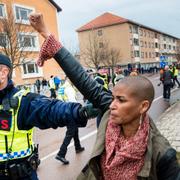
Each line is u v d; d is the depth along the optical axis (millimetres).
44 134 9570
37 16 1973
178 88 23422
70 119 2125
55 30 40062
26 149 2301
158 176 1560
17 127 2246
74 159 6387
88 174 1675
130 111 1563
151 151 1531
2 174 2246
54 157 6668
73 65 1938
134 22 67688
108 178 1594
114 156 1580
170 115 10633
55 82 24109
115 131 1604
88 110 2039
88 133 9070
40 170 5863
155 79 39312
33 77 34594
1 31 21234
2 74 2238
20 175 2254
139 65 70375
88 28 67062
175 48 106000
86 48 59625
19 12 33344
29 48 28812
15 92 2297
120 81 1627
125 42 65750
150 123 1620
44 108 2193
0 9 29047
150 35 80375
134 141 1534
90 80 1952
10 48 21484
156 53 84750
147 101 1576
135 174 1524
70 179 5340
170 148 1559
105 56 55219
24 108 2238
